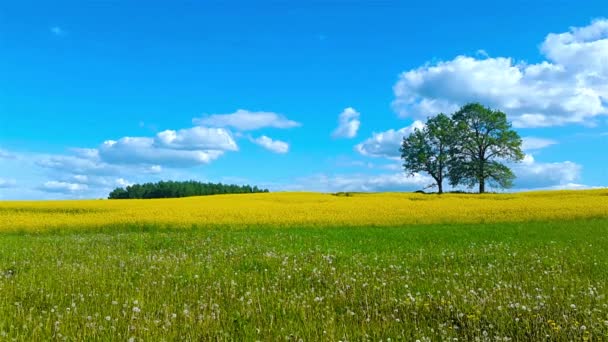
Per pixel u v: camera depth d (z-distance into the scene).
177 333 7.62
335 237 22.83
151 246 20.14
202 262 14.92
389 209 37.06
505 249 18.08
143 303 9.48
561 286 11.05
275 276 12.49
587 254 16.50
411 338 7.36
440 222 31.11
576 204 39.56
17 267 14.23
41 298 9.88
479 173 74.31
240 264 14.69
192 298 10.09
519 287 10.49
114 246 20.06
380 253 17.53
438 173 78.94
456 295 9.94
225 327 7.90
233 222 29.45
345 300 9.83
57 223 28.94
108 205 40.03
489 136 74.69
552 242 19.73
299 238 22.48
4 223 29.12
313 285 11.62
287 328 7.77
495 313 8.55
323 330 7.64
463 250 17.89
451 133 76.75
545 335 7.42
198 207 38.03
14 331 7.59
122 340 7.19
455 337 7.41
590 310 8.55
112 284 11.39
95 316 8.26
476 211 35.38
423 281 11.88
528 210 35.31
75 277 12.33
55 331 7.56
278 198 52.72
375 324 8.05
